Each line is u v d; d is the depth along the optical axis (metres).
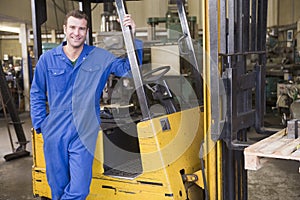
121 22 2.31
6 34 12.94
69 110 2.44
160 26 5.91
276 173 4.20
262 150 1.92
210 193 2.29
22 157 5.21
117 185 2.41
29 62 9.17
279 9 8.81
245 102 2.34
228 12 2.11
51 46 7.21
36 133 2.72
